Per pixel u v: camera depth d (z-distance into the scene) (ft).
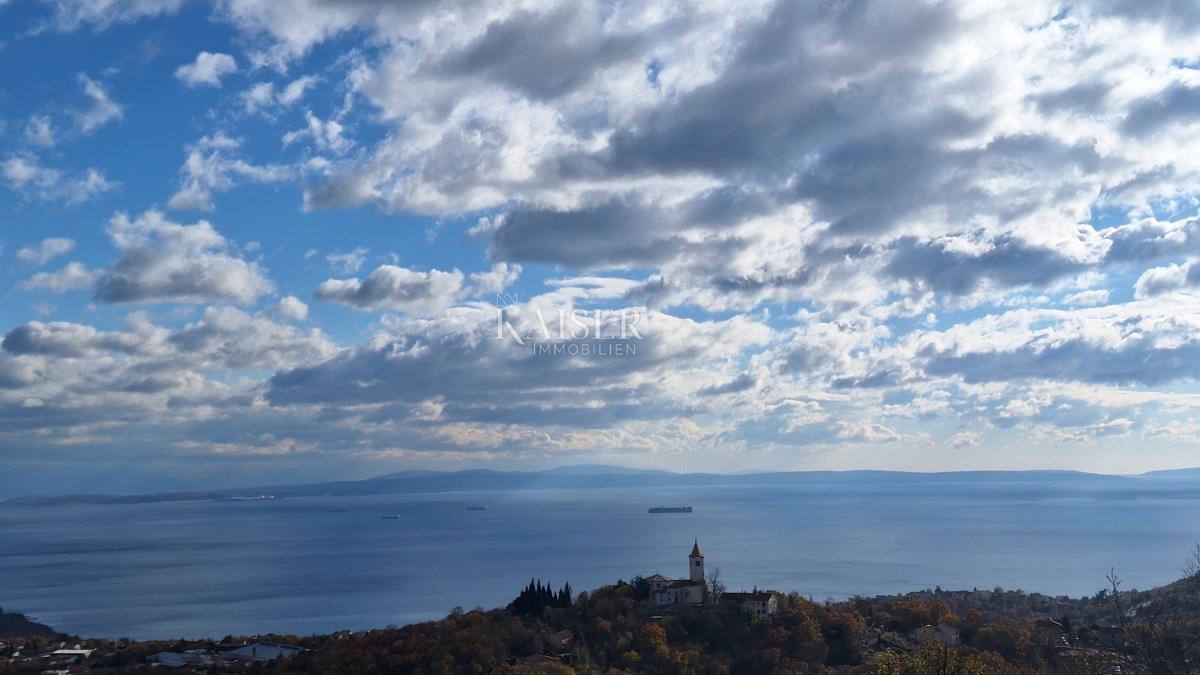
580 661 483.92
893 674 224.12
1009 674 374.22
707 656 484.33
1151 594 571.69
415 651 497.05
